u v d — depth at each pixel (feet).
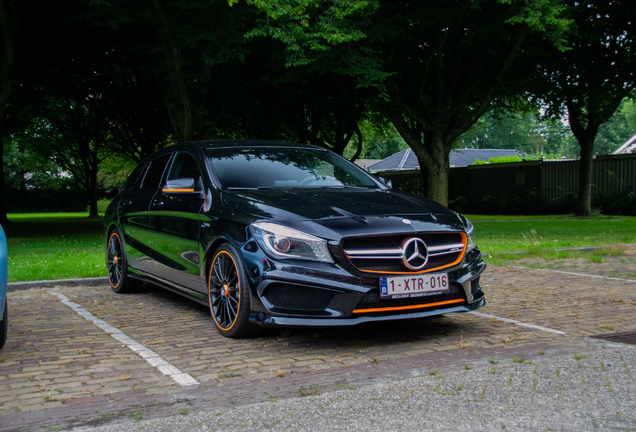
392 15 47.14
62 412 8.86
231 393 9.74
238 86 59.36
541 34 45.96
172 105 46.26
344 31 40.09
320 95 65.05
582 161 79.00
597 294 19.47
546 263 28.48
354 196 14.70
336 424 8.24
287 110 67.36
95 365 11.46
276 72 47.06
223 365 11.45
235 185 15.33
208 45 40.29
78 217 119.24
